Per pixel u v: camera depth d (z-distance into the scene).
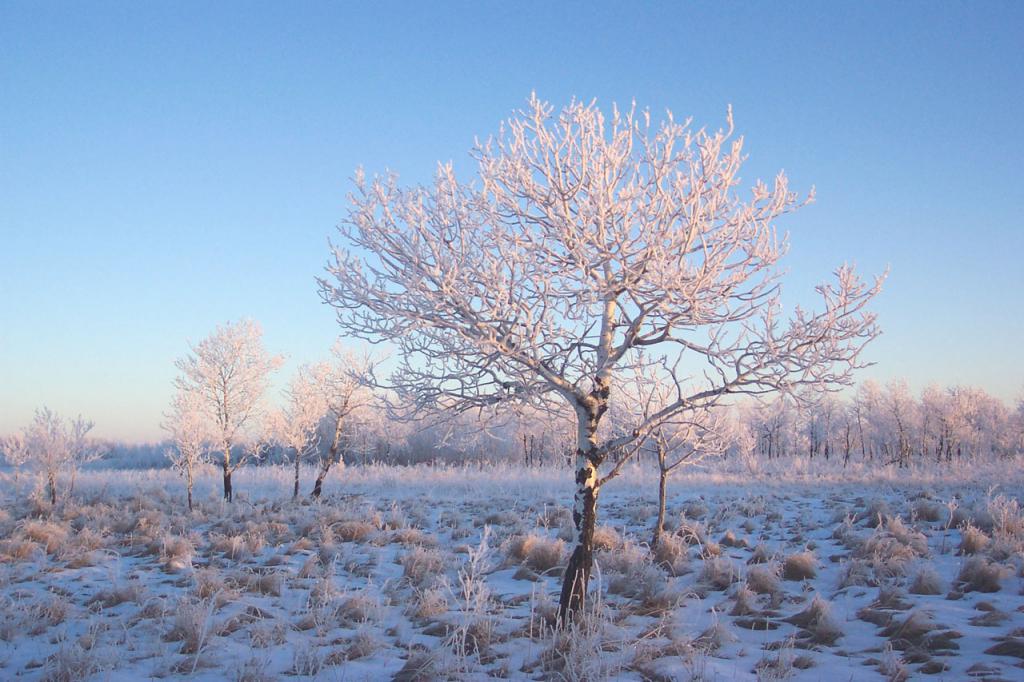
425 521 16.48
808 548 11.81
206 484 28.30
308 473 31.30
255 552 12.31
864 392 62.28
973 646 6.22
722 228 6.79
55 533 13.41
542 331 7.00
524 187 6.91
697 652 6.17
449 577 9.92
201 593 8.78
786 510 18.36
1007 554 10.01
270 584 9.35
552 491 24.03
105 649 6.47
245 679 5.80
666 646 6.33
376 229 6.99
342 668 6.11
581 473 7.23
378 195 7.09
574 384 7.31
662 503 12.17
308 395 24.25
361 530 13.85
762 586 8.68
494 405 7.68
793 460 40.56
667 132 6.89
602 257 6.59
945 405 57.94
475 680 5.71
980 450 57.41
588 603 7.75
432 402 7.62
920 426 59.94
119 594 8.95
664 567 10.31
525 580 9.98
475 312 6.94
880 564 9.37
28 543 12.03
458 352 7.11
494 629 7.18
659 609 7.93
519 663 6.21
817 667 5.90
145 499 19.80
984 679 5.28
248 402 22.95
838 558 10.69
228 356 22.95
